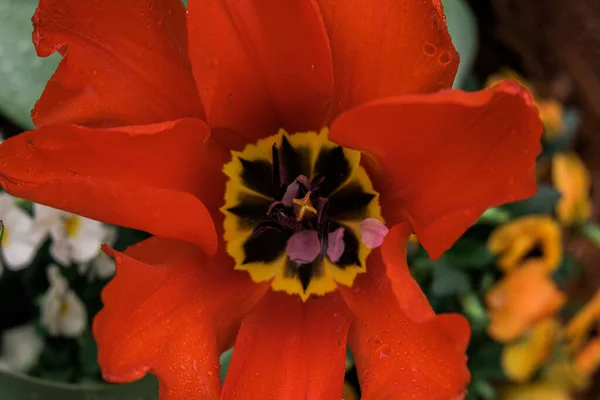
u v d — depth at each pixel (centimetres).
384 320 29
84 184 26
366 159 31
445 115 27
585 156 59
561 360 47
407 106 27
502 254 43
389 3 28
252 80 30
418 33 28
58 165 28
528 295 43
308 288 31
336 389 29
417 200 29
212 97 29
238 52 29
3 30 38
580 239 57
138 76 30
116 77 30
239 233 32
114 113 30
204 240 29
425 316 27
